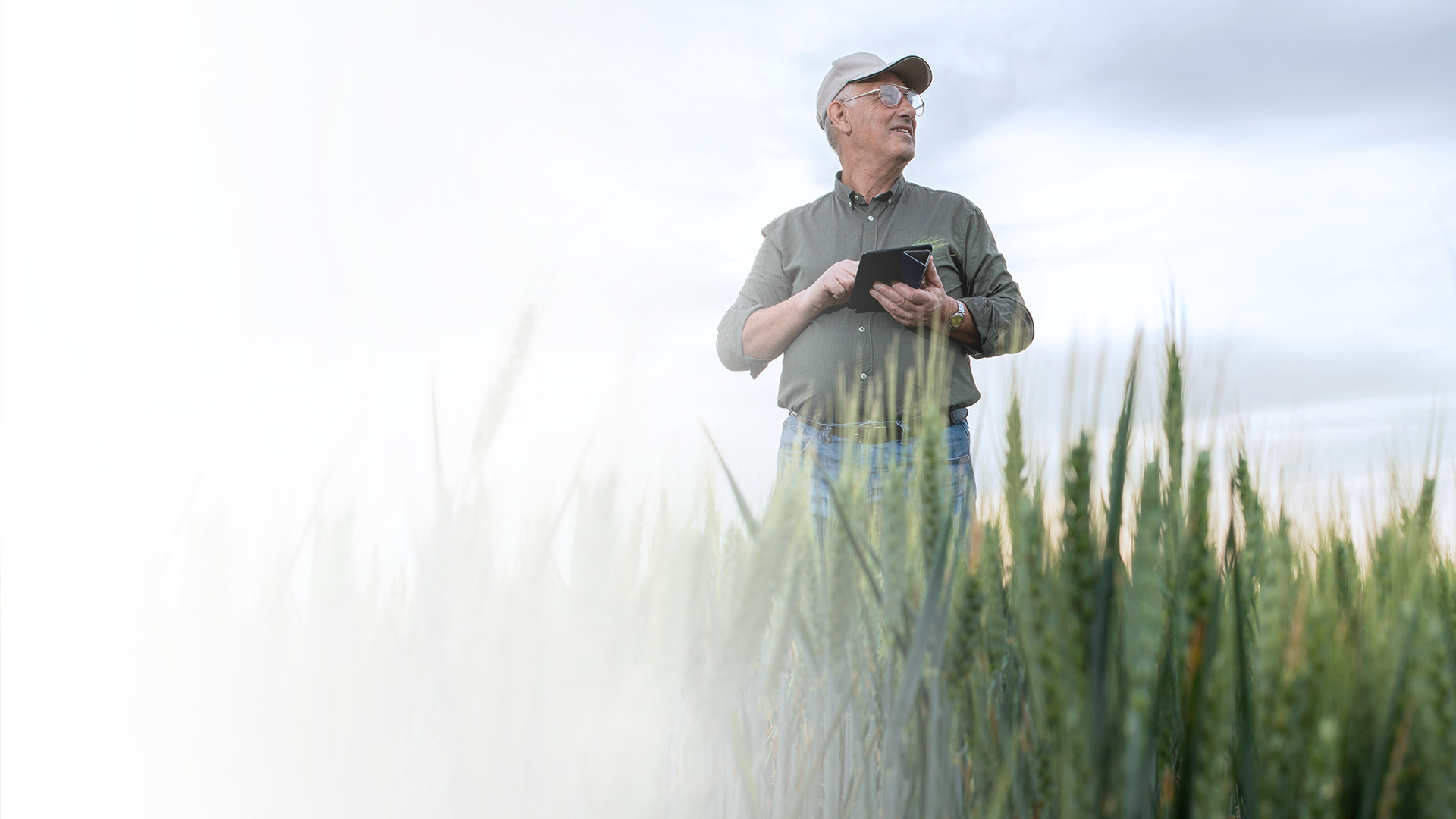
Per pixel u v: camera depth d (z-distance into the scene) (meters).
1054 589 0.52
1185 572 0.58
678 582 0.63
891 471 0.68
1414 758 0.54
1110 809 0.49
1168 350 0.61
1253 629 0.65
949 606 0.65
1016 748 0.63
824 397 2.65
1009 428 0.58
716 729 0.67
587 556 0.59
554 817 0.58
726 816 0.69
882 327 2.67
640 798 0.58
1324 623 0.50
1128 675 0.52
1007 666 0.69
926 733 0.66
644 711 0.60
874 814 0.70
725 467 0.67
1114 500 0.55
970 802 0.69
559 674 0.59
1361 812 0.54
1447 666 0.54
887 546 0.66
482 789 0.59
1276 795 0.49
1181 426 0.60
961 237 2.98
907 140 3.02
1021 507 0.54
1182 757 0.55
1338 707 0.55
